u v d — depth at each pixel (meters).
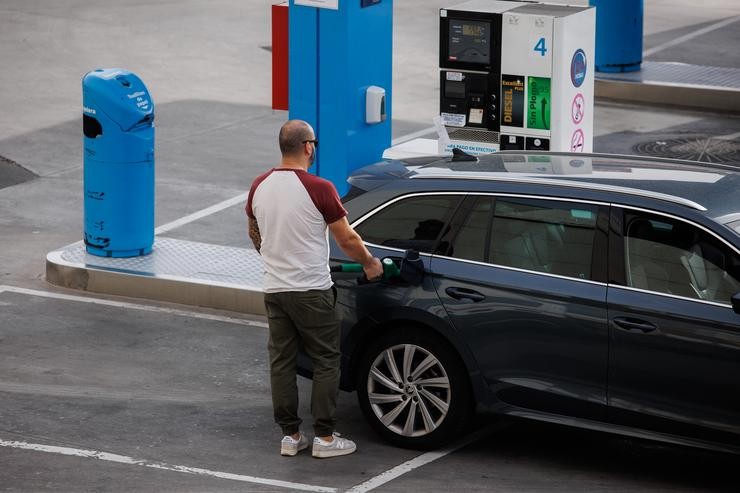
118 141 21.06
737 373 13.43
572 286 14.15
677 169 15.34
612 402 14.04
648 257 13.98
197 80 36.50
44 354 18.34
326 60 20.52
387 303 14.95
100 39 40.91
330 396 14.75
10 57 38.44
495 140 21.53
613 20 35.53
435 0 48.53
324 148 20.92
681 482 14.34
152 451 15.06
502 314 14.39
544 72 20.78
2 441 15.27
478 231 14.78
